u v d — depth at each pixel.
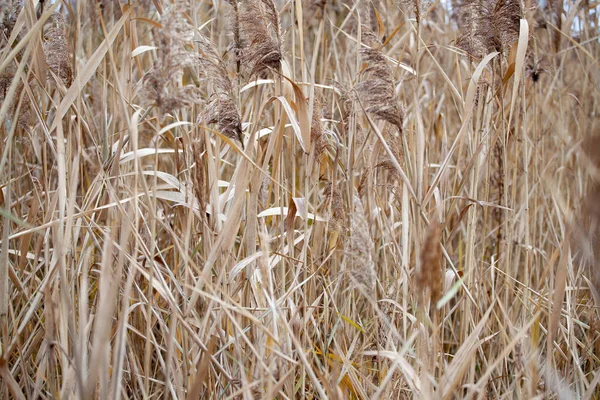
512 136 3.08
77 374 1.65
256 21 2.28
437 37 4.27
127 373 2.57
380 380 2.19
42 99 2.56
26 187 3.23
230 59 2.58
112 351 2.43
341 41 4.25
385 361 2.26
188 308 2.07
